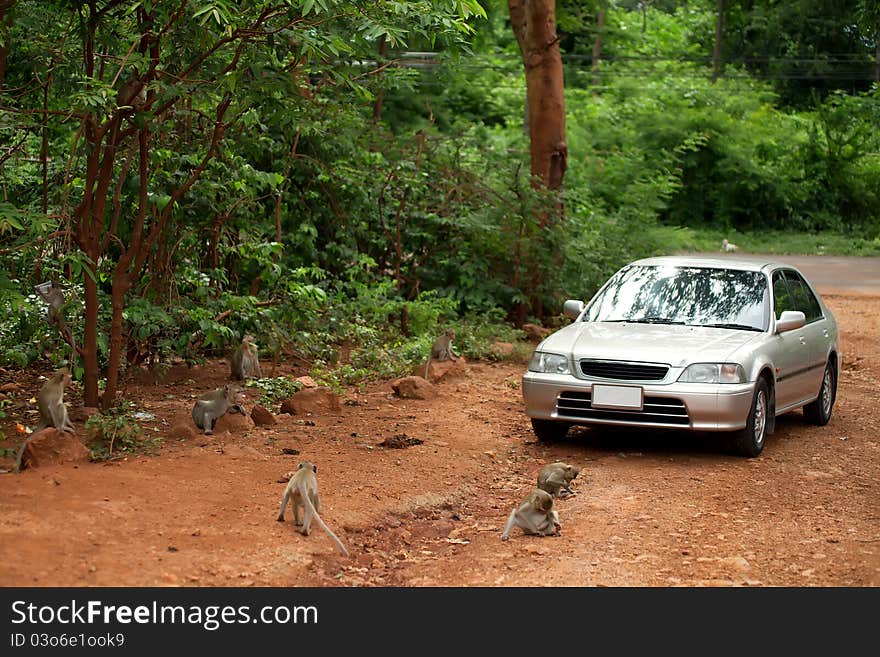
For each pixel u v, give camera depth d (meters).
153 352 11.88
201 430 9.28
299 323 13.31
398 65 14.96
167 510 6.79
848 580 6.19
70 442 7.88
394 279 16.88
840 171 53.25
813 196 53.25
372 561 6.49
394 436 9.42
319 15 8.82
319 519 6.44
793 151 54.00
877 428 11.18
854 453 9.79
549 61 18.47
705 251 44.22
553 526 7.04
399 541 6.91
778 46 61.72
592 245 18.45
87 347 9.62
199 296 12.19
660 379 8.99
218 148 12.11
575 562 6.44
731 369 8.98
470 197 17.58
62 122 10.37
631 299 10.48
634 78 57.41
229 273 14.20
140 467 7.80
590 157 42.06
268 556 6.20
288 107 9.40
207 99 10.59
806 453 9.68
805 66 60.09
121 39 10.07
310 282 15.72
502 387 12.67
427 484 8.11
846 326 20.58
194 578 5.79
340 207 16.08
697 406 8.85
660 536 6.97
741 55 62.72
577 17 26.69
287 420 10.05
